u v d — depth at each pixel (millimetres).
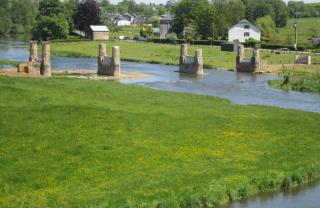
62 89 77562
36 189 39344
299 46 183125
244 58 138750
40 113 59062
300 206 39844
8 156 45156
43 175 41781
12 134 51125
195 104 74938
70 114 59594
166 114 64125
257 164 47750
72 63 150625
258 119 65750
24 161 44406
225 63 150250
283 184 43812
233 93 96750
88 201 36969
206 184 41500
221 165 46938
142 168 44781
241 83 111750
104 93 77688
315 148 53906
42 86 78938
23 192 38594
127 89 84625
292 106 83812
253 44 194375
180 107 70938
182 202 38156
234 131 58594
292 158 50062
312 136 58812
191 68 130250
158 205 37156
